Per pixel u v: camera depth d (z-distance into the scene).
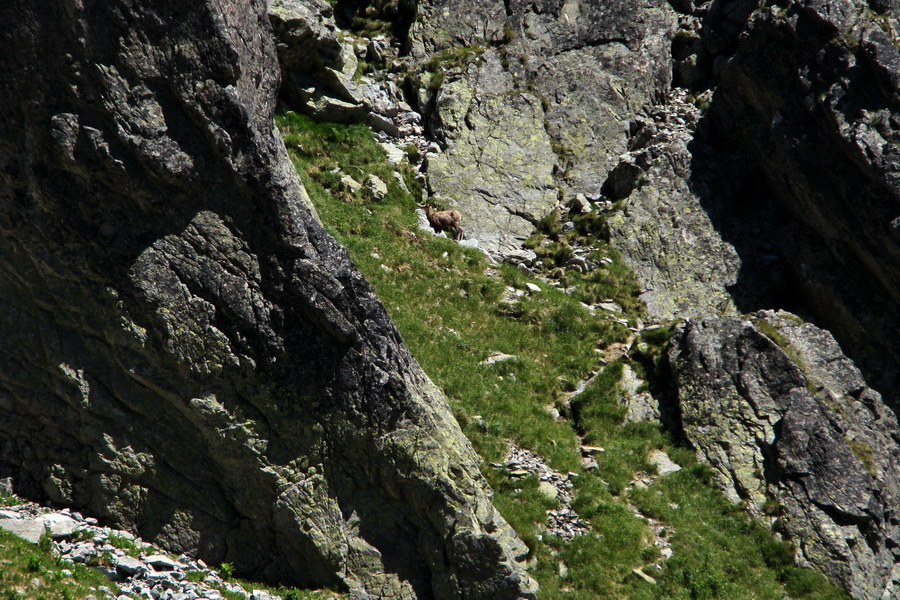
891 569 92.56
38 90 72.94
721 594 85.44
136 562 69.12
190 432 76.81
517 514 87.25
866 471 95.62
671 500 94.94
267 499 76.69
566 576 84.00
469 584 76.44
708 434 100.25
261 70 81.81
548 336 113.50
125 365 75.81
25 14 71.56
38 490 76.19
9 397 77.25
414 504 78.06
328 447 77.62
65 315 76.50
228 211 76.00
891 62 113.50
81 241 75.31
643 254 126.50
